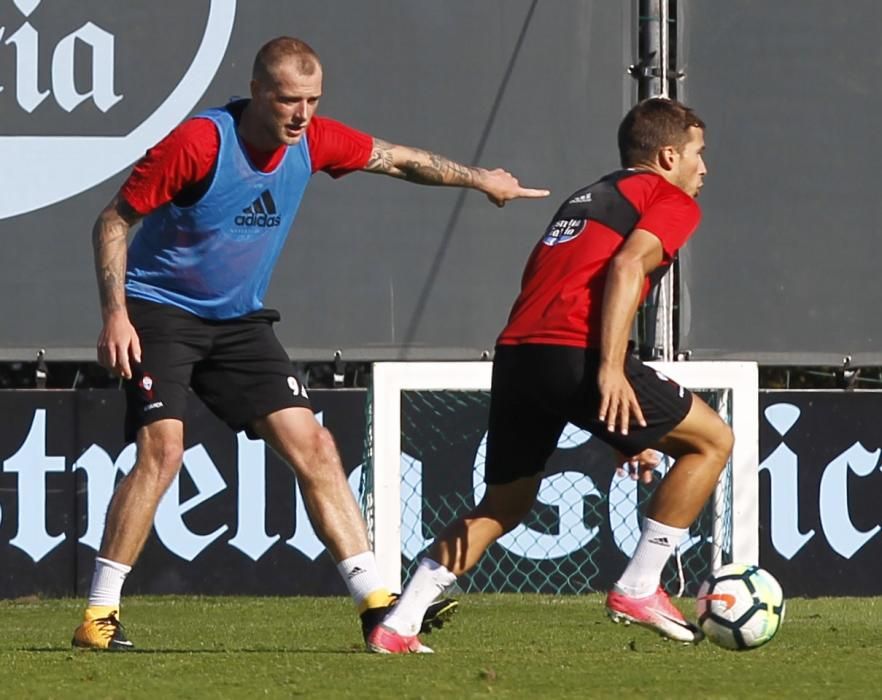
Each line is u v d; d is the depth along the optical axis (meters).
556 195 28.11
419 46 27.94
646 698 11.98
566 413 15.41
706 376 26.97
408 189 27.81
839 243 28.47
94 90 27.48
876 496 28.47
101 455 27.48
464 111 27.95
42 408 27.30
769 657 15.30
